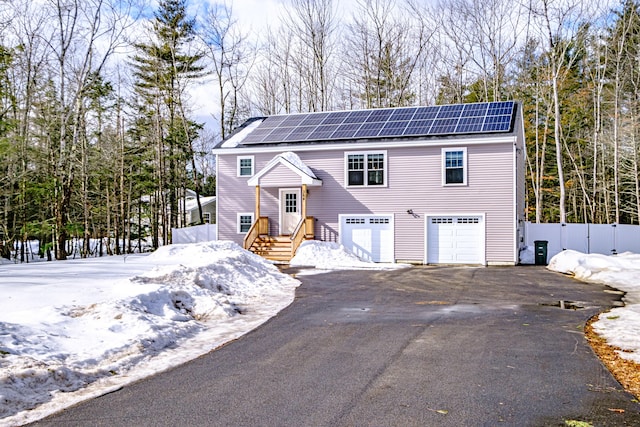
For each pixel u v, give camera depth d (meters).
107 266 15.62
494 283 14.69
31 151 25.23
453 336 7.78
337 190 23.23
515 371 5.88
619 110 32.72
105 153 30.50
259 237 23.33
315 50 39.38
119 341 6.96
